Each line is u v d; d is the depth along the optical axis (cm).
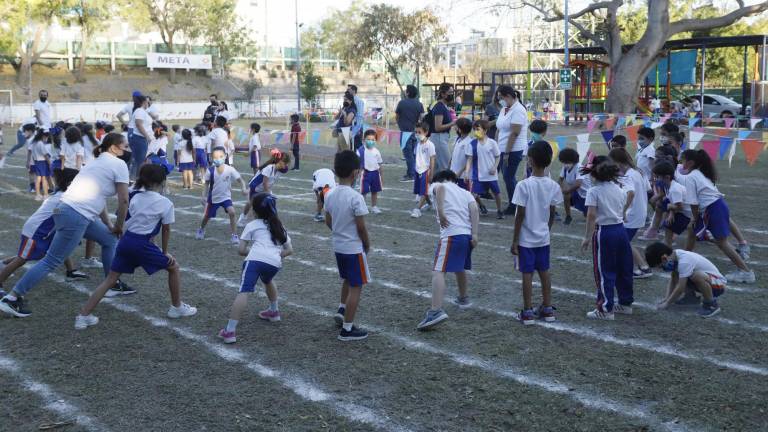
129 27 6656
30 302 689
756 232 973
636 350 539
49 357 542
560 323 607
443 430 415
